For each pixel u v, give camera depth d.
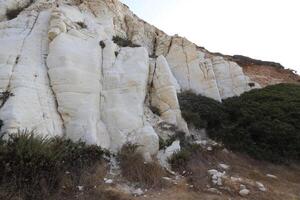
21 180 6.52
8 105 8.71
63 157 7.72
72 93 10.28
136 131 10.34
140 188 7.91
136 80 11.60
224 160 11.22
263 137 12.87
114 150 9.90
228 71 19.03
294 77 23.98
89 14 15.24
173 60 17.97
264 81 22.36
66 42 11.26
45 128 9.12
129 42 14.81
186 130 12.34
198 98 15.47
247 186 8.85
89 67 11.23
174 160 9.79
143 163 8.98
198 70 17.28
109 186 7.71
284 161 11.82
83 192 7.12
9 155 6.70
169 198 7.50
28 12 13.38
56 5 14.14
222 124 13.98
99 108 10.82
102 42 12.67
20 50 10.80
